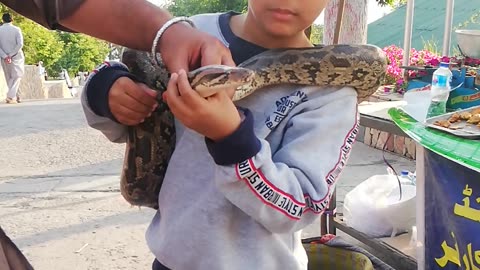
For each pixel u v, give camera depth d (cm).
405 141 435
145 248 262
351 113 108
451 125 177
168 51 89
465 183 162
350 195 244
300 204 94
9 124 621
